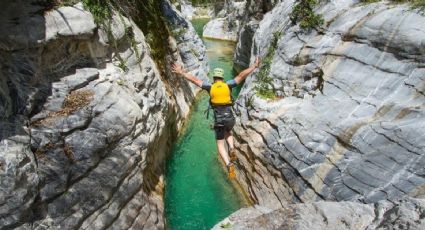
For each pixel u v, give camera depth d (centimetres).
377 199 791
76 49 896
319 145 933
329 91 995
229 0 3559
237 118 1308
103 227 792
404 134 789
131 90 1006
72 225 736
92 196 788
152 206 980
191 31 2094
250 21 2231
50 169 742
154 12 1535
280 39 1292
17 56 785
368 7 1034
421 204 558
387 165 797
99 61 957
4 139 696
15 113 748
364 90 912
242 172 1212
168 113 1313
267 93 1209
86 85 883
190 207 1120
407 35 866
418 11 885
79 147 796
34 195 696
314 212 631
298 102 1088
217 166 1321
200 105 1817
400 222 534
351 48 991
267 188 1069
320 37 1117
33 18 811
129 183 891
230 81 748
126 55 1070
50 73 841
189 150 1423
